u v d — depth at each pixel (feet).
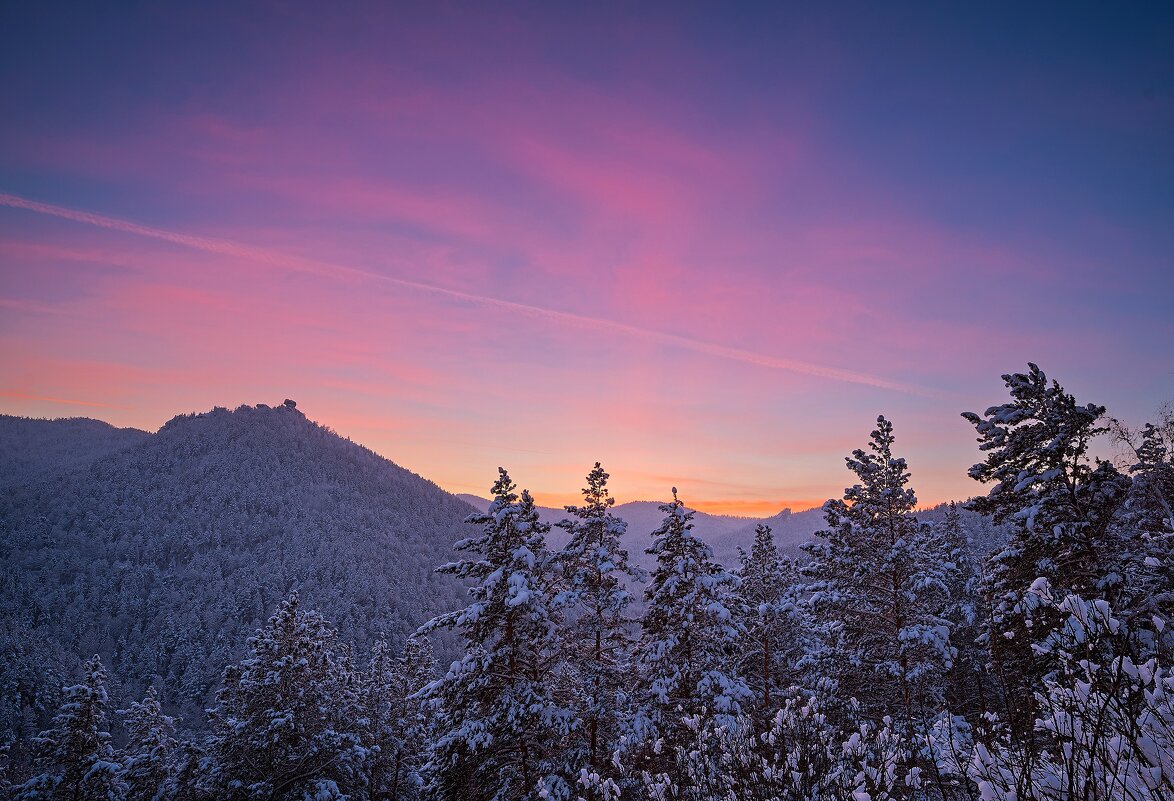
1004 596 46.06
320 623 85.20
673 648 57.31
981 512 51.44
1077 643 10.39
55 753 79.20
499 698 51.42
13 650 395.14
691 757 19.74
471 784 51.01
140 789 79.87
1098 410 45.50
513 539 54.39
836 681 61.72
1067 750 9.62
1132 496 44.29
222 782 74.13
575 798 42.73
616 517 66.59
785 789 16.89
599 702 55.26
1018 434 47.98
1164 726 8.78
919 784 14.03
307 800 71.67
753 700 53.42
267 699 76.69
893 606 60.75
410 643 102.06
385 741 96.43
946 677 54.90
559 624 56.08
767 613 70.03
